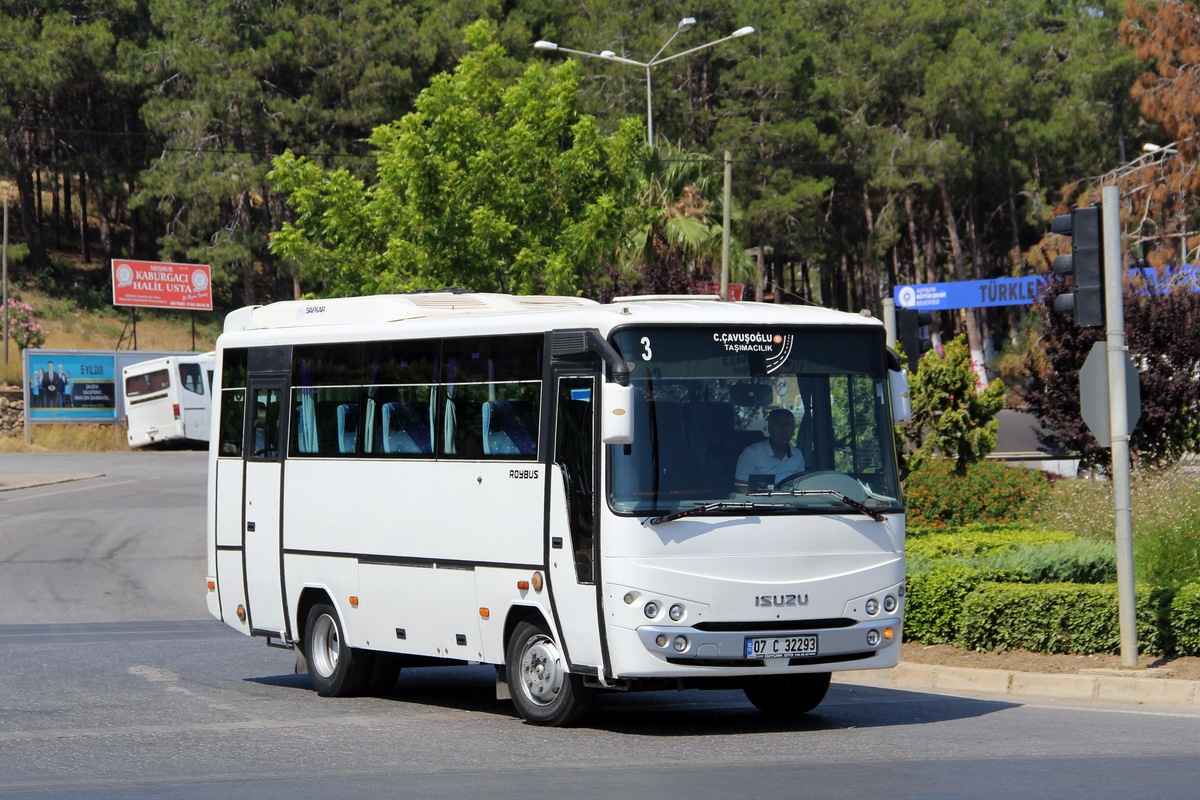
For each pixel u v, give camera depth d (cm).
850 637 1855
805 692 2028
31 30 12875
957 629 2517
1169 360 4556
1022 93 12119
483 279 4744
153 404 9525
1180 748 1672
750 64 12006
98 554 4756
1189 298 4597
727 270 5409
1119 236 2236
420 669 2809
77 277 14212
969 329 11925
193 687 2400
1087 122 11750
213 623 3488
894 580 1898
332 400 2300
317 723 1995
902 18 12181
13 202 15975
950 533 3334
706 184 6831
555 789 1470
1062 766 1558
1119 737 1766
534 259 4644
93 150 13800
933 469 3731
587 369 1848
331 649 2309
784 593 1825
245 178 12150
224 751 1755
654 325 1830
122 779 1573
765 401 1866
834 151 12300
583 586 1830
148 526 5478
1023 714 2003
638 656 1775
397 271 4703
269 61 12506
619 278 5453
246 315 2545
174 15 12712
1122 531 2238
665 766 1614
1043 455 5041
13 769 1644
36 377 9744
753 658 1805
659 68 12106
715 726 1956
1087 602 2358
